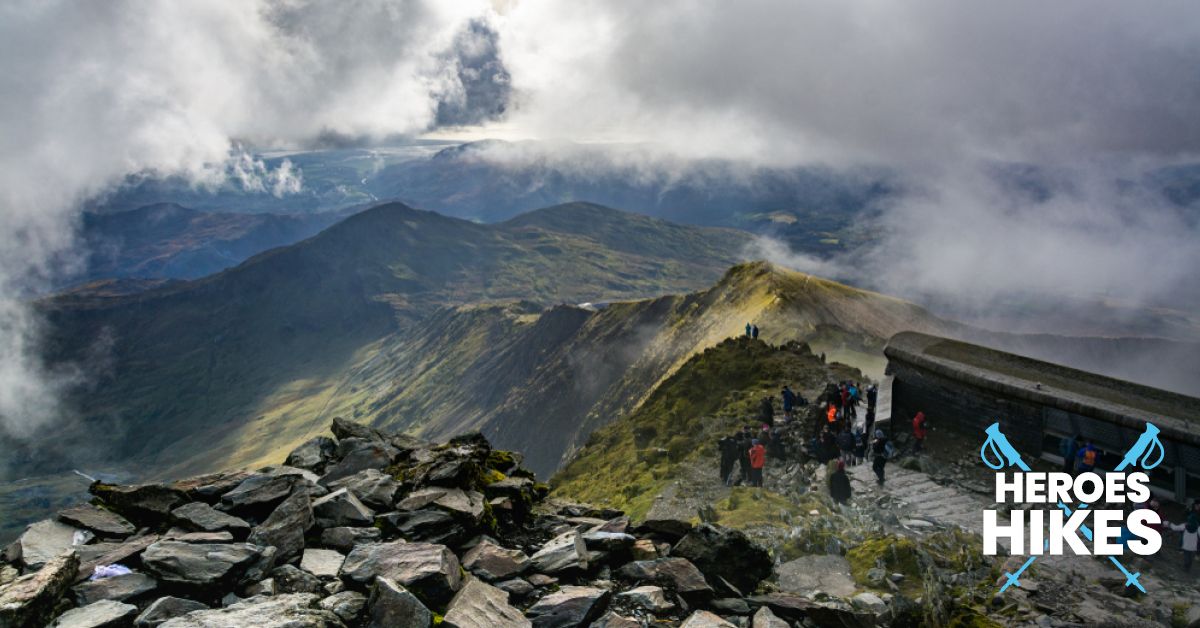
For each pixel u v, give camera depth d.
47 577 6.59
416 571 7.35
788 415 34.88
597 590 7.84
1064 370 27.66
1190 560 17.44
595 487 43.81
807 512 21.83
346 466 10.15
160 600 6.60
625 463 46.12
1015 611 12.76
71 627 6.20
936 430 28.95
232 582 7.25
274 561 7.61
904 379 30.52
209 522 8.15
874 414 32.03
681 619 7.87
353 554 7.73
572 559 8.40
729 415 40.38
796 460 30.83
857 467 28.17
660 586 8.33
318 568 7.54
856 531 17.91
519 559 8.34
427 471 9.70
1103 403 23.19
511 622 7.00
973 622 11.95
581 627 7.34
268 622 6.27
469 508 8.92
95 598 6.68
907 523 20.95
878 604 11.23
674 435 45.44
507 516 9.70
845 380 43.88
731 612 8.29
